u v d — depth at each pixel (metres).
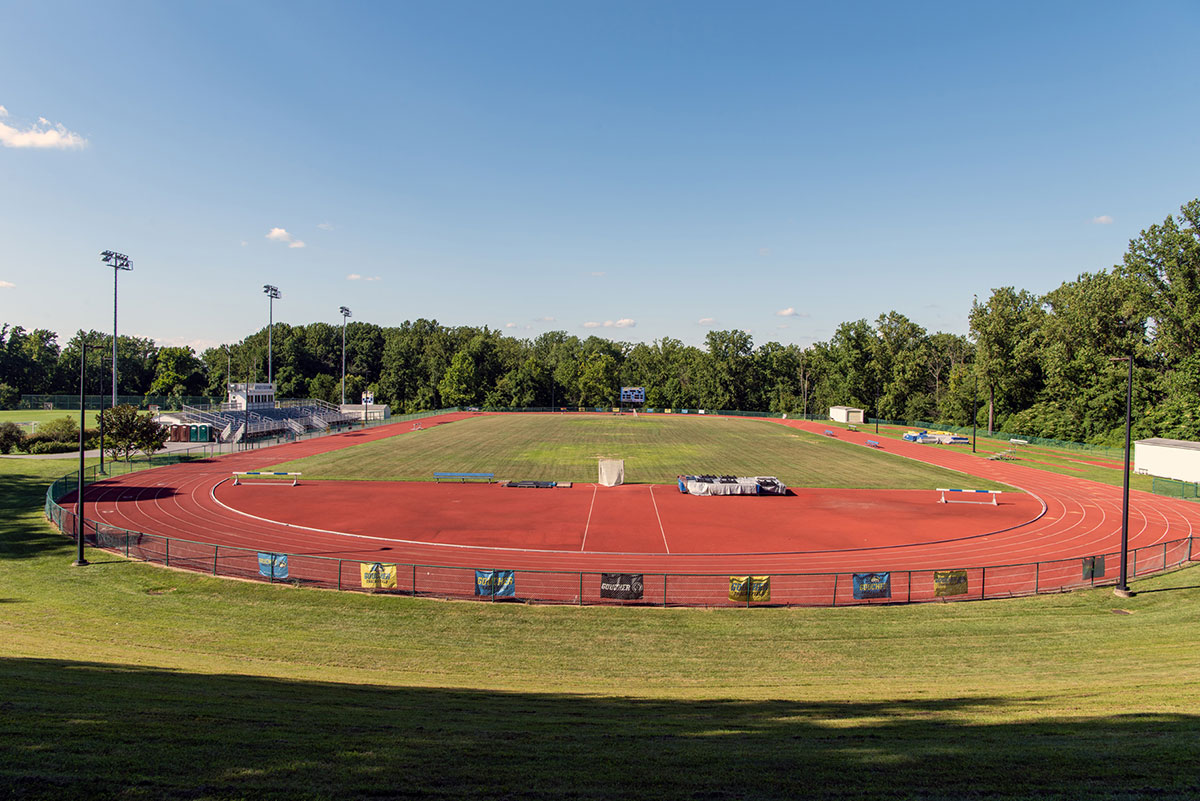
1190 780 8.89
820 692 15.97
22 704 10.91
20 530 33.03
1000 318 98.31
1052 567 29.42
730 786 8.64
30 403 114.50
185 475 52.53
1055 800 8.16
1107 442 77.94
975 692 15.75
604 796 8.21
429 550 31.58
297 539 33.22
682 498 44.84
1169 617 22.98
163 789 7.77
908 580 25.66
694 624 22.31
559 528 36.12
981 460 67.62
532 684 16.77
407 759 9.32
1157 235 73.25
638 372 166.88
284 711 11.91
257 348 164.75
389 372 160.88
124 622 21.38
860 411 117.00
